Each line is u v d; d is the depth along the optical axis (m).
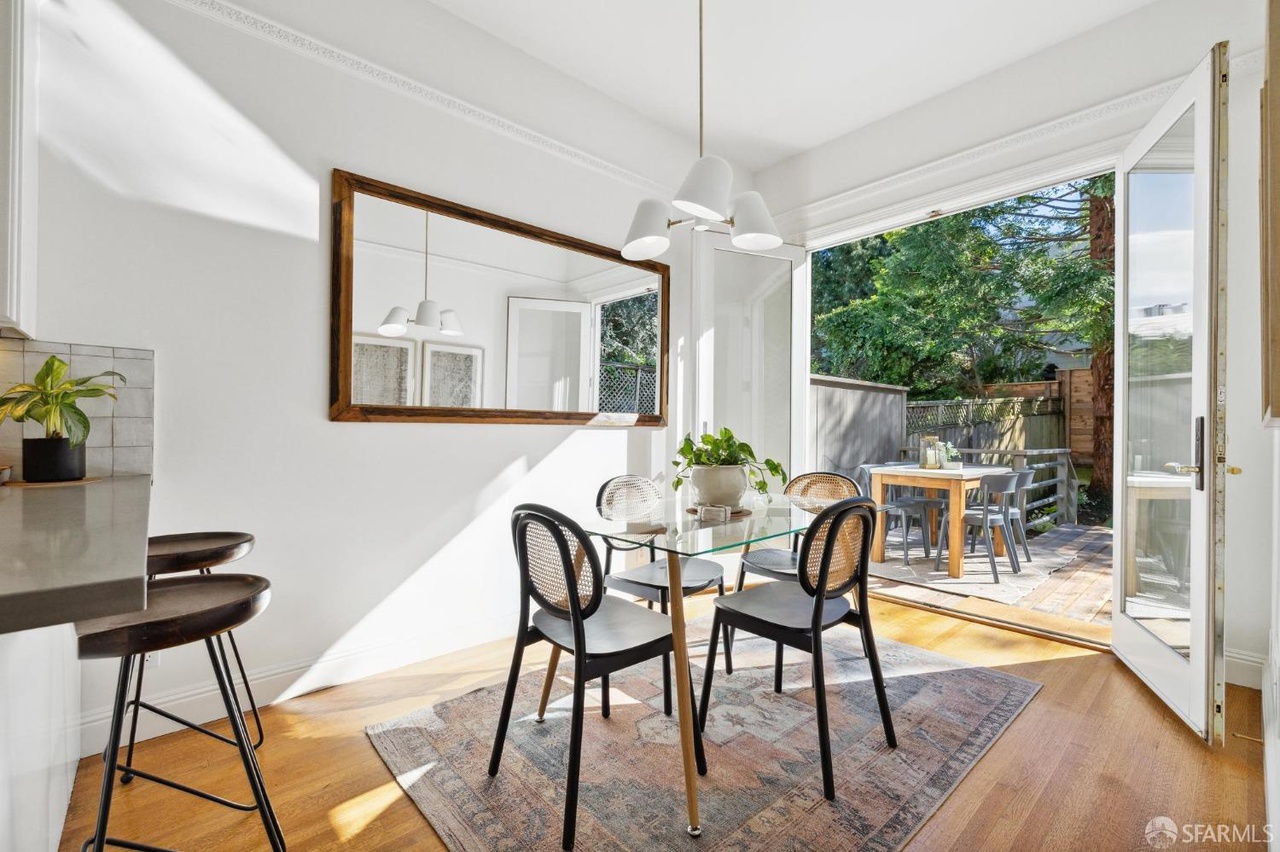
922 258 6.82
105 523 0.96
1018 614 3.15
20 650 0.99
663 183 3.55
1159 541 2.22
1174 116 2.08
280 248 2.16
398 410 2.43
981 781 1.67
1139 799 1.58
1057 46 2.78
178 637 1.06
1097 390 5.90
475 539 2.71
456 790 1.62
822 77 3.07
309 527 2.23
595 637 1.60
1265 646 2.19
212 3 2.00
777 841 1.43
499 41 2.79
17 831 0.95
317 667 2.25
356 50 2.33
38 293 1.71
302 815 1.53
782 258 3.89
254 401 2.10
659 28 2.71
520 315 2.87
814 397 4.80
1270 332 0.73
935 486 4.01
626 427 3.32
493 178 2.78
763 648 2.68
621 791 1.62
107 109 1.82
